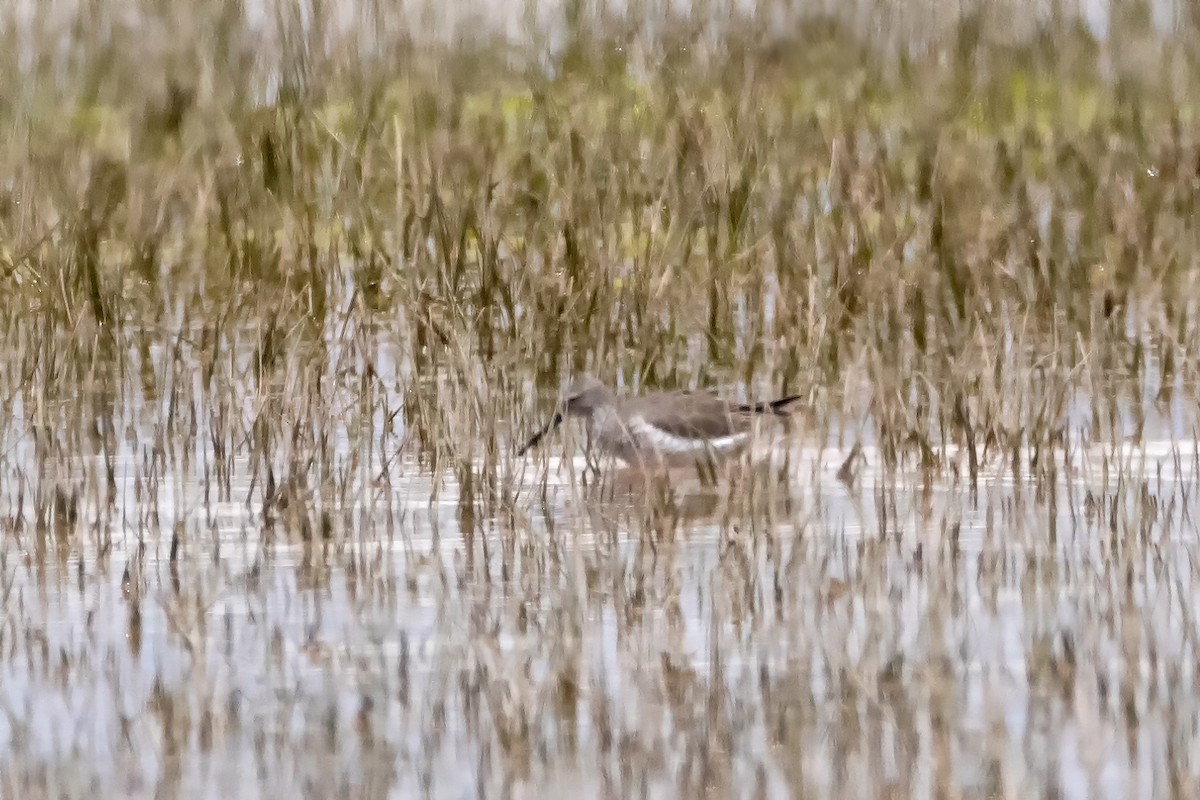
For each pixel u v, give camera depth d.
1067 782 7.51
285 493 11.66
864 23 18.14
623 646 9.15
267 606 9.87
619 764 7.79
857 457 12.58
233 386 13.16
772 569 10.38
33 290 14.96
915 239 15.61
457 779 7.69
